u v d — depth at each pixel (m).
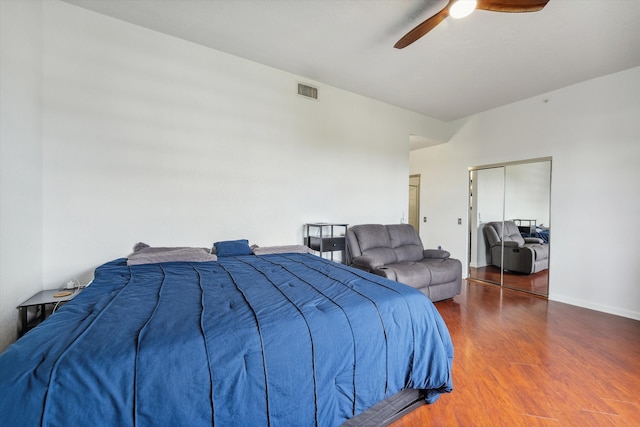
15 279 1.84
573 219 3.46
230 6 2.28
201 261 2.35
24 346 0.93
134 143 2.56
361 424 1.36
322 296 1.49
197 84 2.84
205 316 1.18
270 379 1.07
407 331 1.48
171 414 0.90
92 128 2.39
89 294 1.48
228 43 2.81
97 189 2.41
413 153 5.75
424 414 1.52
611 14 2.20
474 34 2.52
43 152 2.21
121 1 2.26
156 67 2.64
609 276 3.16
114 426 0.85
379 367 1.35
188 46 2.79
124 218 2.52
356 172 4.02
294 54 2.99
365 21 2.43
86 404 0.83
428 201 5.44
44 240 2.21
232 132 3.04
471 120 4.72
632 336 2.50
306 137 3.56
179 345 0.98
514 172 4.12
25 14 1.97
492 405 1.59
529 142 3.95
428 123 4.82
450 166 5.04
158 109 2.66
